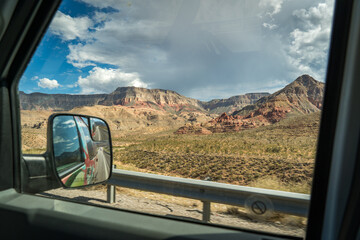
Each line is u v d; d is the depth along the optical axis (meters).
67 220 1.10
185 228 1.00
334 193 0.80
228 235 0.95
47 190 1.39
